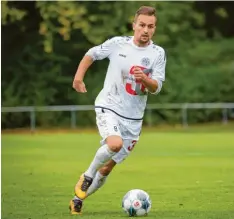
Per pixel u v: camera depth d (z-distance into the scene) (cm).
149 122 8638
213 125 8669
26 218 2355
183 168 4125
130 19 8912
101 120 2350
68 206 2647
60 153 5212
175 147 5659
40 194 3019
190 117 8794
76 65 9144
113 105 2356
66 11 8550
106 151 2309
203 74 8962
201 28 9712
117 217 2334
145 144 5962
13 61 8975
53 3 8544
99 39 8881
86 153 5212
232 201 2747
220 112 8875
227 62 9188
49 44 8669
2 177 3709
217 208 2555
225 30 9919
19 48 9012
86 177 2373
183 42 9181
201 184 3341
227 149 5456
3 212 2502
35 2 8950
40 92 8938
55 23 8750
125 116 2364
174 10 9069
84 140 6544
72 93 9012
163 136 6962
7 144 6084
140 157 4841
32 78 8962
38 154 5131
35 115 8569
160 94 8800
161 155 4991
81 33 9069
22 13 8369
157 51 2378
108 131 2319
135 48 2358
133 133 2391
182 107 8631
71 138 6831
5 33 8981
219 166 4231
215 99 8975
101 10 8950
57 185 3353
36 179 3612
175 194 2983
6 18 8788
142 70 2364
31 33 9038
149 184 3372
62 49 9062
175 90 8844
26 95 8944
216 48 9244
